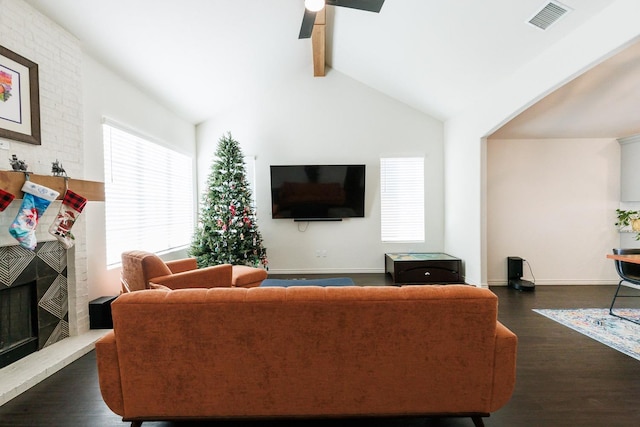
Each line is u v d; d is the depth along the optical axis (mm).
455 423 1569
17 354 2062
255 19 3174
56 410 1656
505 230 4312
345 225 4996
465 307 1325
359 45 3891
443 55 3312
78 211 2324
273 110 4941
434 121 4961
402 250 5016
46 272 2285
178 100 4059
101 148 2879
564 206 4266
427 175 4988
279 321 1335
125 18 2529
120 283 3107
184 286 2613
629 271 3084
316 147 4961
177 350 1348
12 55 1976
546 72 2670
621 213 4074
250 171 4969
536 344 2420
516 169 4289
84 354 2299
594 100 3252
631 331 2664
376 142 4969
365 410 1409
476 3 2473
